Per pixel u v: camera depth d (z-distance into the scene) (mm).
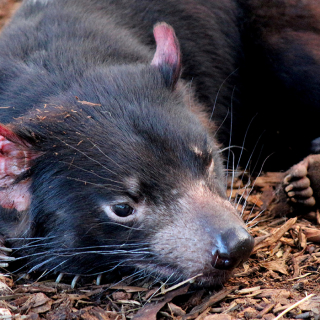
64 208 5555
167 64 6312
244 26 9000
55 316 5262
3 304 5402
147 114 5625
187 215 5316
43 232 5832
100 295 5688
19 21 7633
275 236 6652
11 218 6043
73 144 5488
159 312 5309
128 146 5402
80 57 6516
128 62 6801
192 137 5688
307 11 8648
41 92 6016
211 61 8805
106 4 8062
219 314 5102
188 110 6324
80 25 7184
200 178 5551
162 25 6504
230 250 4949
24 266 6250
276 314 5066
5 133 5250
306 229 6730
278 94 9055
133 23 8102
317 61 8594
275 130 9438
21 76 6359
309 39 8648
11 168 5500
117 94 5820
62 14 7426
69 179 5484
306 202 7176
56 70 6297
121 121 5543
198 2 8781
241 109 9375
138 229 5473
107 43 6934
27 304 5434
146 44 8102
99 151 5422
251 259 6199
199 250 5176
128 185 5348
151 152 5406
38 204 5699
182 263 5320
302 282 5551
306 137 9242
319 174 7168
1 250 6086
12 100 6121
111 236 5559
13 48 6875
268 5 8750
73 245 5703
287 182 7227
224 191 5965
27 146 5504
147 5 8336
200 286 5605
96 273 5969
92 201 5438
